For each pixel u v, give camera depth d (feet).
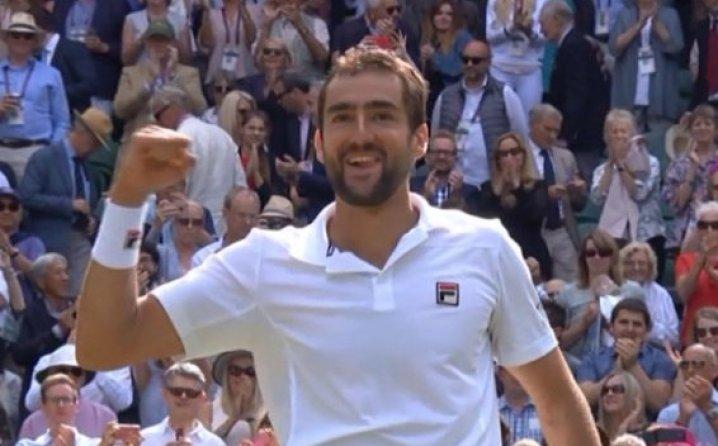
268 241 40.86
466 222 40.86
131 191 39.32
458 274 40.11
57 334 118.32
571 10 156.87
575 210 140.56
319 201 138.62
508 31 156.25
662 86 156.25
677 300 131.23
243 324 40.73
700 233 125.08
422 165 139.64
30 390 104.88
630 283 121.90
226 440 97.86
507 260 40.65
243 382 98.53
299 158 142.92
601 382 108.06
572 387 42.04
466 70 144.97
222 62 153.38
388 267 40.04
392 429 39.37
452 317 39.81
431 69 155.12
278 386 40.70
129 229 39.65
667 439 93.50
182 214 123.54
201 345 40.91
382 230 40.52
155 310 40.52
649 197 140.87
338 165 40.19
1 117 142.31
